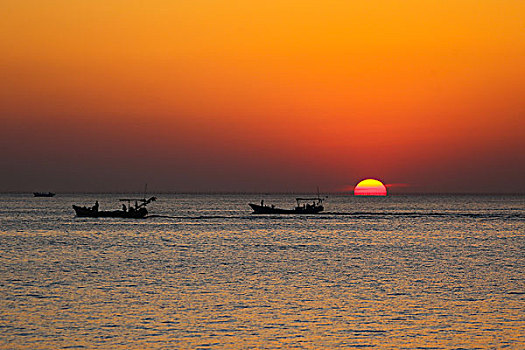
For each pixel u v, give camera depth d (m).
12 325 51.16
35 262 89.50
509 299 62.84
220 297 62.94
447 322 53.28
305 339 48.12
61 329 50.12
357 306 59.09
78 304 59.03
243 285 70.19
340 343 47.16
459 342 47.56
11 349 45.06
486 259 97.25
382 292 66.31
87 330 49.88
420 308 58.44
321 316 55.09
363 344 46.94
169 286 69.12
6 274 77.31
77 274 77.62
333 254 102.88
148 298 62.12
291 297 63.25
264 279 74.69
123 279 73.88
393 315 55.62
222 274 78.62
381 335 49.25
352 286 70.00
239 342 47.12
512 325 52.44
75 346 45.84
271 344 46.75
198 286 69.38
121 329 50.28
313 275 78.31
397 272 81.62
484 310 57.72
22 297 62.16
